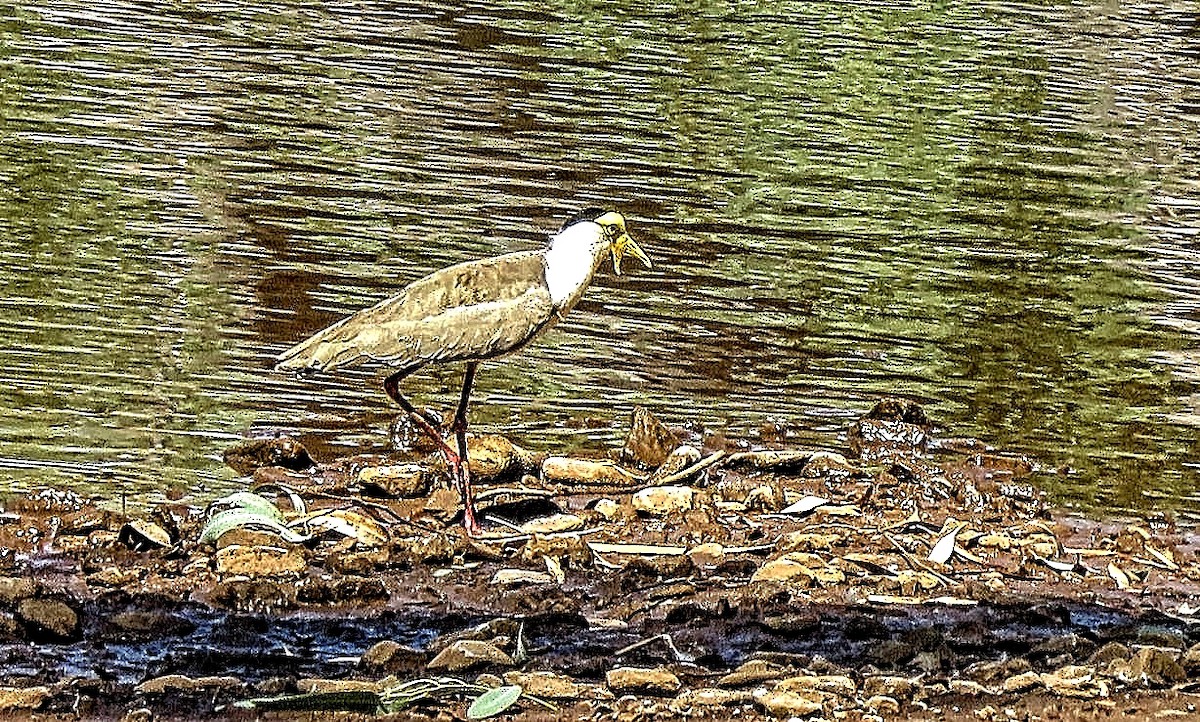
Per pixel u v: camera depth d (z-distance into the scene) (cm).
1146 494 1323
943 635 1028
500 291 1188
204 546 1120
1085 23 3142
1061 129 2427
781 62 2733
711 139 2272
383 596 1051
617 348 1554
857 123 2400
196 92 2292
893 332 1642
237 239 1756
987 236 1950
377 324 1180
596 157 2148
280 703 876
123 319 1532
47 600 980
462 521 1202
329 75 2441
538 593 1063
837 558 1152
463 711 885
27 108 2150
